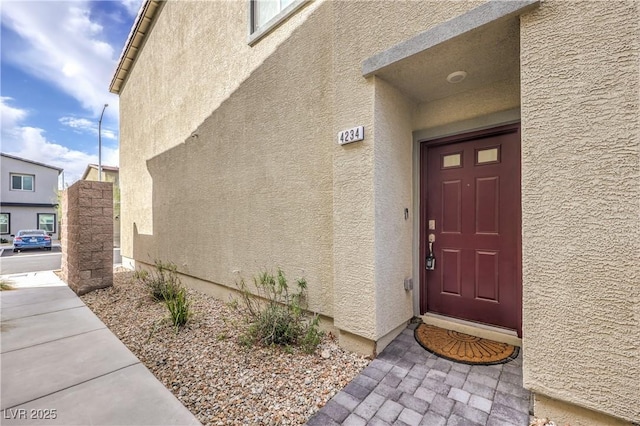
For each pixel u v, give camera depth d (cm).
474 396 229
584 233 184
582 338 186
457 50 250
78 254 572
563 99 191
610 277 177
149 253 760
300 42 385
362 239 296
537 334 201
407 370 267
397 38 270
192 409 224
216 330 379
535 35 200
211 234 541
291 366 284
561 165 192
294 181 391
